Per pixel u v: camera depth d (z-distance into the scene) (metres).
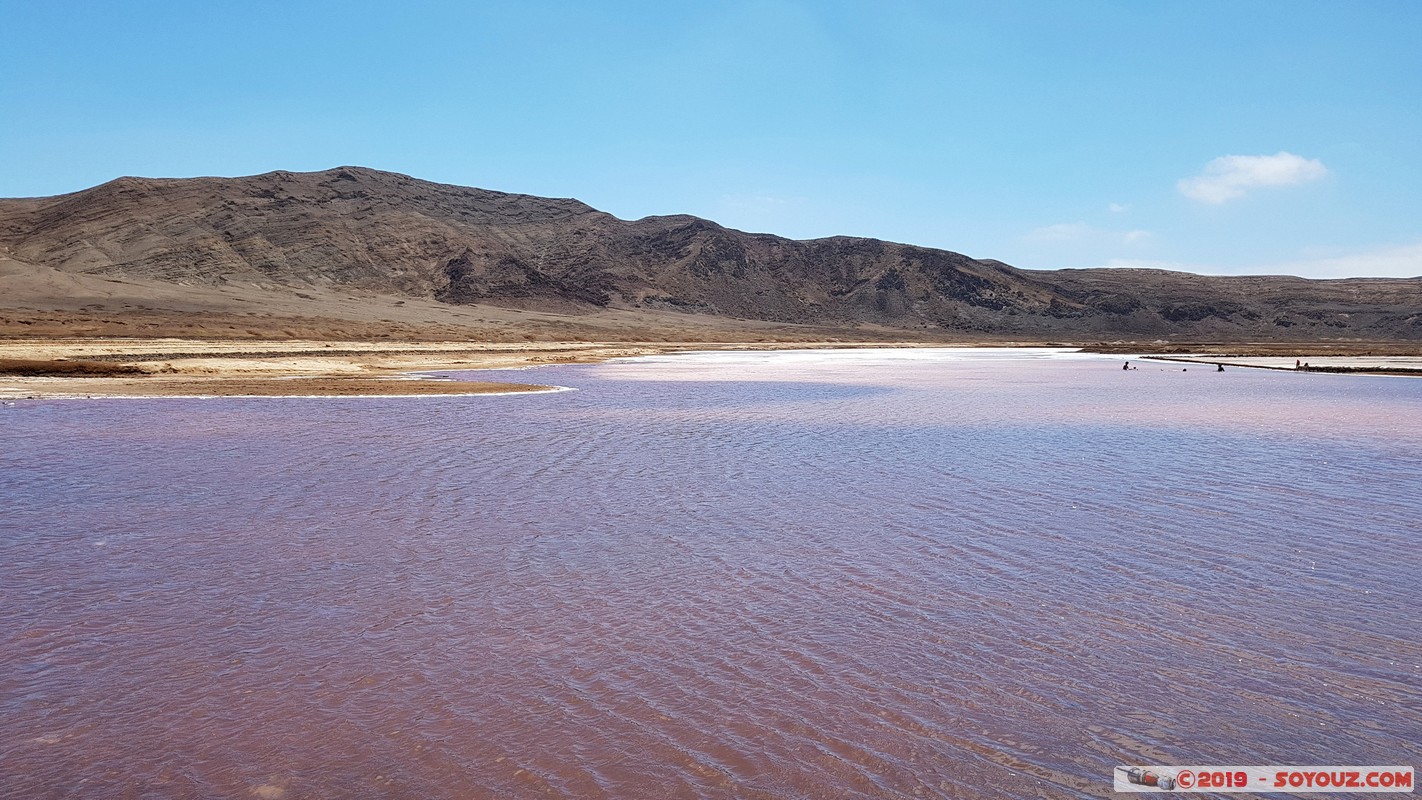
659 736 7.93
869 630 10.45
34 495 17.89
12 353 59.06
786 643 10.05
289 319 132.12
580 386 50.00
